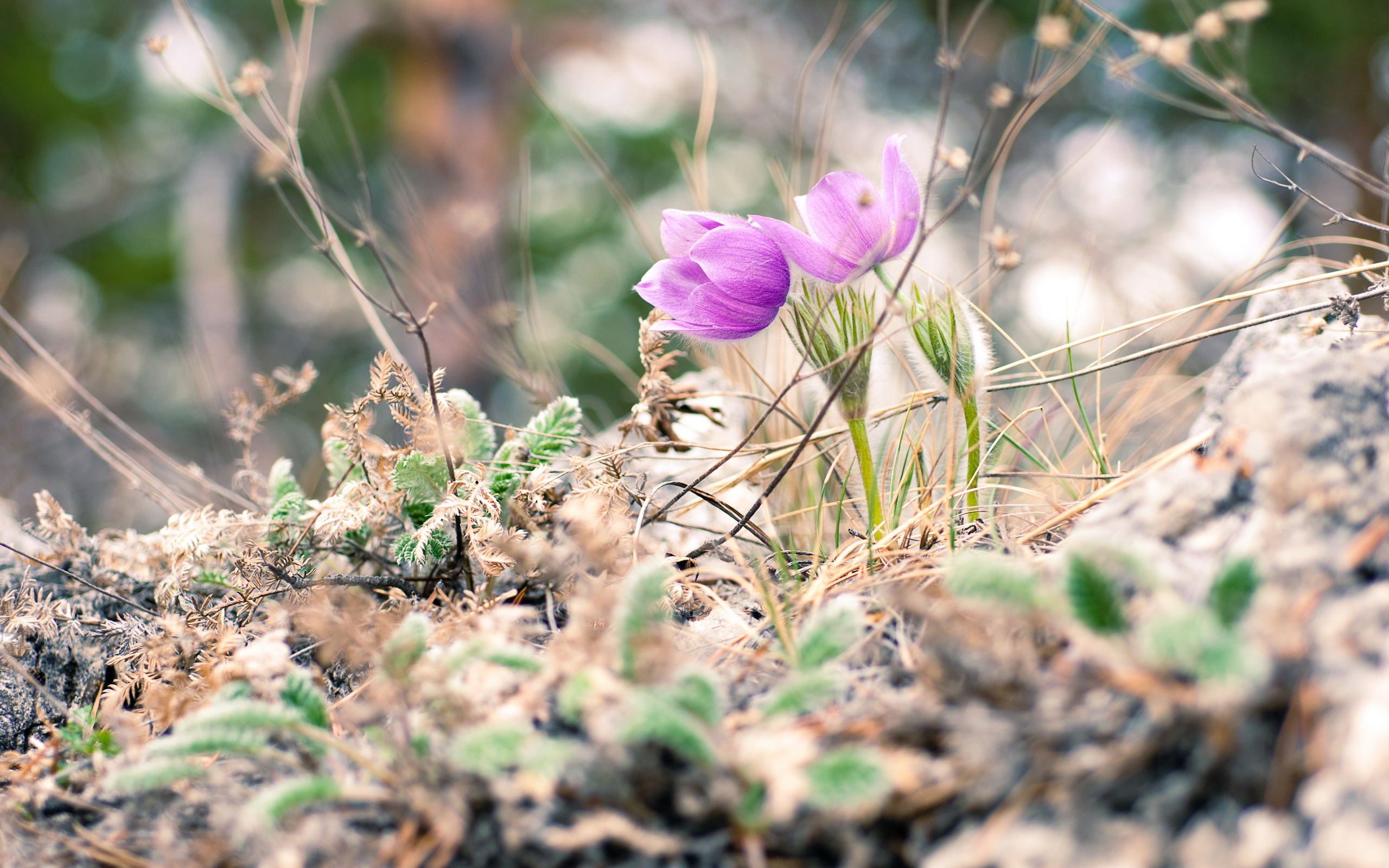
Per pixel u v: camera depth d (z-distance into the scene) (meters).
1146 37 0.94
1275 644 0.81
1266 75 3.08
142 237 4.71
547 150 4.85
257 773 0.86
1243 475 0.85
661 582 0.84
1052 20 0.95
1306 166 2.70
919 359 0.93
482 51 3.64
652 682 0.83
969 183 0.95
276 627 0.91
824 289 0.91
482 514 0.92
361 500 0.94
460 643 0.86
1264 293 0.95
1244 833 0.80
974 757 0.82
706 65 1.13
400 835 0.83
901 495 0.94
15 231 4.29
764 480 1.01
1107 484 0.92
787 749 0.83
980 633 0.83
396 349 1.00
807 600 0.90
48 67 4.55
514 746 0.82
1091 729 0.82
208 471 1.15
